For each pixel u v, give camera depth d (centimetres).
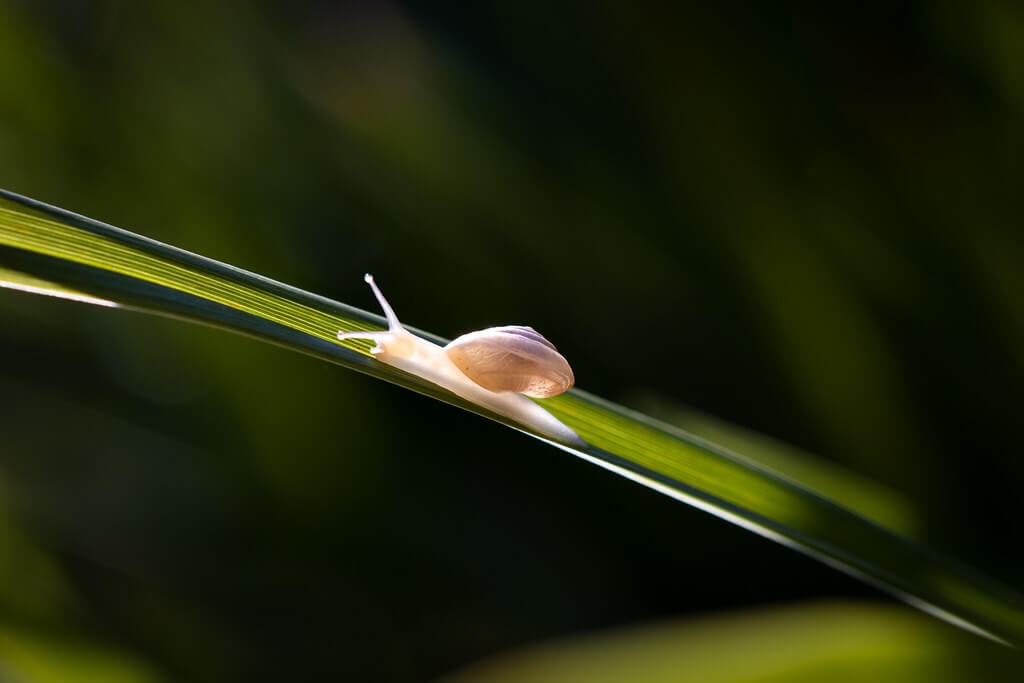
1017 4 31
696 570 32
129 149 33
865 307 31
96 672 30
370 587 32
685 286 33
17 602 30
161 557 32
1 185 32
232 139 34
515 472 34
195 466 33
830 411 31
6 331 35
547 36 35
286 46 35
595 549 32
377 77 35
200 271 23
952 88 33
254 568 32
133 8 34
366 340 24
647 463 25
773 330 32
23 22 32
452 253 34
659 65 34
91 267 23
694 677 26
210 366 34
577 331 33
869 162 33
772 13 33
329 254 34
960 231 32
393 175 34
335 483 33
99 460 34
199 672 30
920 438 31
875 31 33
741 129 33
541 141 34
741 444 29
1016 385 31
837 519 25
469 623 31
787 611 27
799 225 32
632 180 34
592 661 27
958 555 29
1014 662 27
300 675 31
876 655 27
